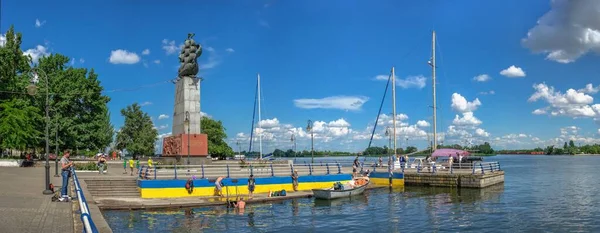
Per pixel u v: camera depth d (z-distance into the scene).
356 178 49.22
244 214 33.31
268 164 53.56
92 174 47.22
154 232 26.48
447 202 41.69
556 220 32.47
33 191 27.50
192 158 50.12
